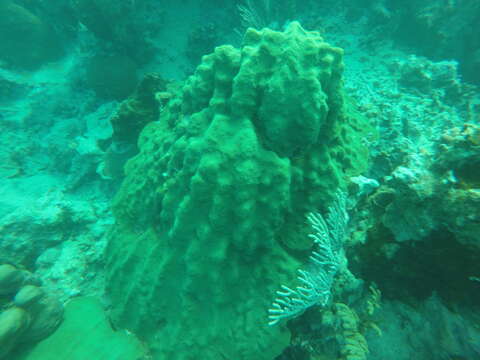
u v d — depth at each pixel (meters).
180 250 3.15
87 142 6.61
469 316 2.14
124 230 4.07
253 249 2.82
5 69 8.70
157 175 3.60
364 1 8.56
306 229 3.07
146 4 8.82
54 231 5.30
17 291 3.75
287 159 2.79
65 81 8.91
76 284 4.46
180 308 3.18
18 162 7.36
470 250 1.96
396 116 5.17
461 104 6.27
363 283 2.89
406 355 2.41
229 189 2.59
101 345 3.45
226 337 2.91
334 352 2.67
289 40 2.68
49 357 3.40
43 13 9.39
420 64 6.42
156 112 5.75
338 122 3.09
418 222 2.24
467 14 7.18
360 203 3.36
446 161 2.22
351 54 7.82
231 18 9.34
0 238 5.03
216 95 2.91
